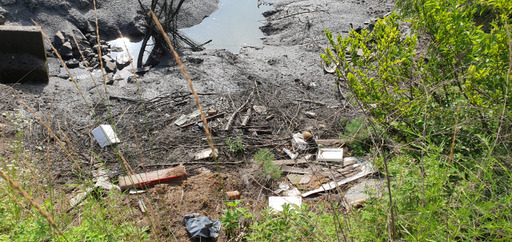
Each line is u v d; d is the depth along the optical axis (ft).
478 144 13.33
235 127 22.86
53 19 34.68
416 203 11.19
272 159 20.81
